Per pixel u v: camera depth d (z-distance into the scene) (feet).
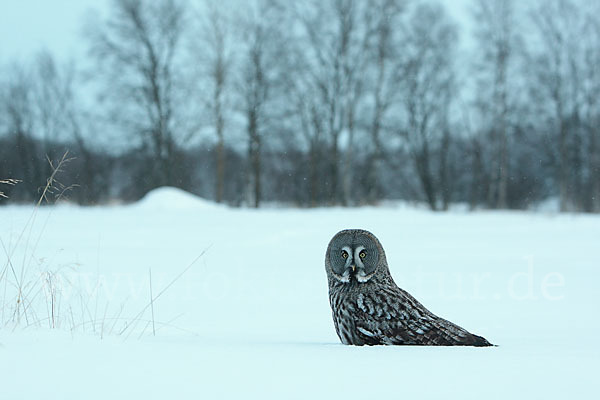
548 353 9.61
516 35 127.34
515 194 142.51
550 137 132.46
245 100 122.93
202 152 138.00
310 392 7.18
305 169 134.00
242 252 42.19
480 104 128.88
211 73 120.98
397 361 8.76
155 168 124.77
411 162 136.98
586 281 29.30
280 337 16.24
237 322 19.07
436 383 7.54
